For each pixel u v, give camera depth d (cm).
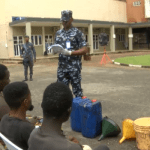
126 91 737
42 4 2431
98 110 385
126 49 3453
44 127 149
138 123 348
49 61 2009
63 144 139
